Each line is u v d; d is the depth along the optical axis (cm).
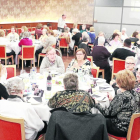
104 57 573
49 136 229
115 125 268
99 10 1188
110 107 265
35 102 284
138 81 341
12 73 418
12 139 243
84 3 1242
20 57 700
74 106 251
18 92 254
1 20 1095
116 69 538
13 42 750
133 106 259
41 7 1303
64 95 259
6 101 249
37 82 372
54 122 228
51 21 1349
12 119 233
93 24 1210
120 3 1141
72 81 262
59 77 392
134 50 648
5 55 679
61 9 1312
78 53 419
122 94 262
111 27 1180
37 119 253
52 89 342
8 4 1114
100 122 229
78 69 417
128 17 1144
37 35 966
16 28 1075
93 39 945
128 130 253
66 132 225
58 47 955
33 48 688
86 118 231
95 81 369
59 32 1078
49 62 446
